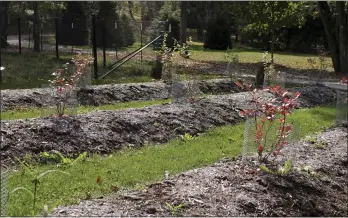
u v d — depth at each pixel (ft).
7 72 56.95
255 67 77.82
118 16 116.26
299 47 123.85
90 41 92.84
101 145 24.06
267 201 16.61
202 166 21.67
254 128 20.74
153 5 152.66
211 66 77.30
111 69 60.13
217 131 29.01
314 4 103.04
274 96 31.24
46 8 91.71
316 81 59.47
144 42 96.73
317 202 17.80
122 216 14.25
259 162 20.15
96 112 28.32
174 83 33.55
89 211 14.60
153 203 15.43
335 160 22.44
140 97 40.06
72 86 28.22
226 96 37.11
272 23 80.79
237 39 139.23
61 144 23.20
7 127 23.67
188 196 16.06
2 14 86.02
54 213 14.48
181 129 28.12
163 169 20.89
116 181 19.03
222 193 16.65
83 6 108.27
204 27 145.48
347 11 78.89
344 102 32.07
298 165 20.57
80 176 19.42
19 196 16.79
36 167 20.58
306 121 32.89
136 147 24.99
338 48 78.43
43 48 92.68
